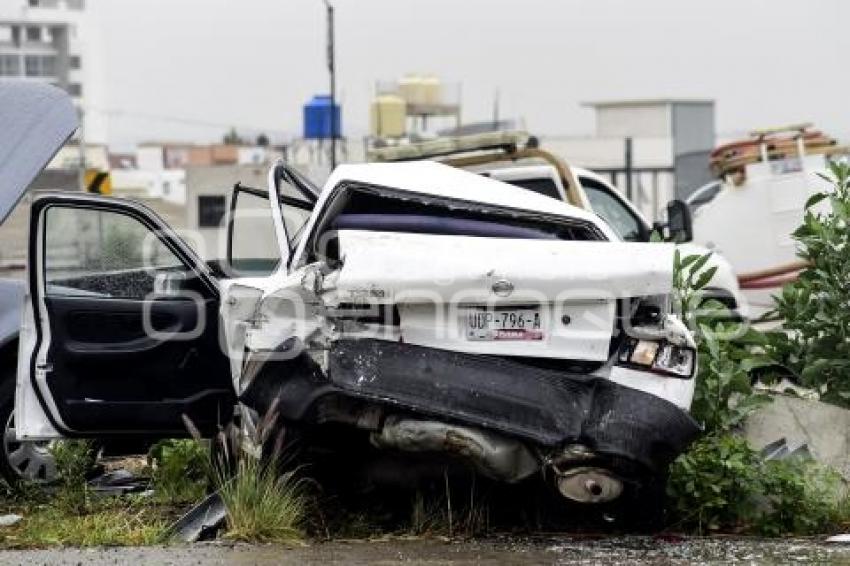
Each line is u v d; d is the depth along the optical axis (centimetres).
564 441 1059
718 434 1216
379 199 1193
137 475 1463
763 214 2797
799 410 1315
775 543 1127
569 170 2012
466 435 1059
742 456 1178
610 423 1066
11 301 1375
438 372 1070
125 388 1289
